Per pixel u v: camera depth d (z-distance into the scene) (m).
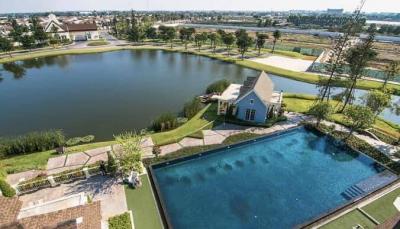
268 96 37.66
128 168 23.30
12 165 26.33
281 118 37.31
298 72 68.94
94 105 46.34
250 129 34.75
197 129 34.62
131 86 57.72
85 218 15.90
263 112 35.72
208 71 72.56
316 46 119.94
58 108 45.00
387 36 163.00
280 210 21.73
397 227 15.76
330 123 36.91
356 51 37.53
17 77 64.88
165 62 83.94
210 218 20.66
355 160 29.12
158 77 65.69
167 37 113.12
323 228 19.27
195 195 23.09
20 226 13.67
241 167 27.41
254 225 20.17
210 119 37.69
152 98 50.00
